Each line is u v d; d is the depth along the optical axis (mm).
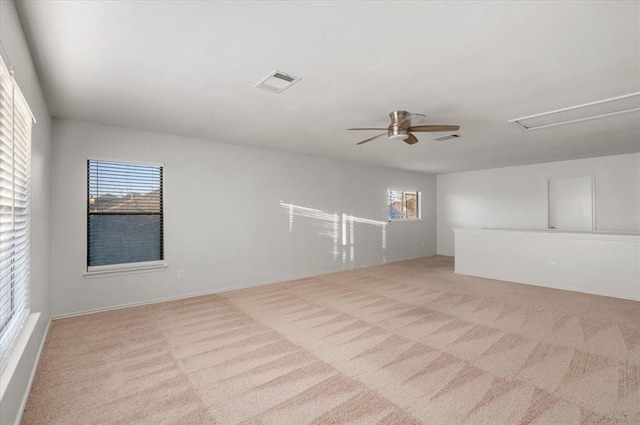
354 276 6051
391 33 1940
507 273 5613
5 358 1753
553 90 2842
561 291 4848
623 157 5902
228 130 4215
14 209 1778
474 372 2406
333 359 2629
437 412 1931
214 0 1633
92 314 3787
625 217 5871
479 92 2885
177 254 4496
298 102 3146
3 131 1594
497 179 7672
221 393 2145
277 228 5586
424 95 2963
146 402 2047
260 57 2244
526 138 4633
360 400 2059
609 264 4598
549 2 1642
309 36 1976
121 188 4094
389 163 7004
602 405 1986
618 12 1720
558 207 6707
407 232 8125
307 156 6043
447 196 8703
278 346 2887
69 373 2404
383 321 3535
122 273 4062
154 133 4309
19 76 1830
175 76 2549
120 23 1835
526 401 2035
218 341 3000
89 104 3203
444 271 6516
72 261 3729
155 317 3682
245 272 5172
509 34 1948
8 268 1726
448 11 1723
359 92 2885
